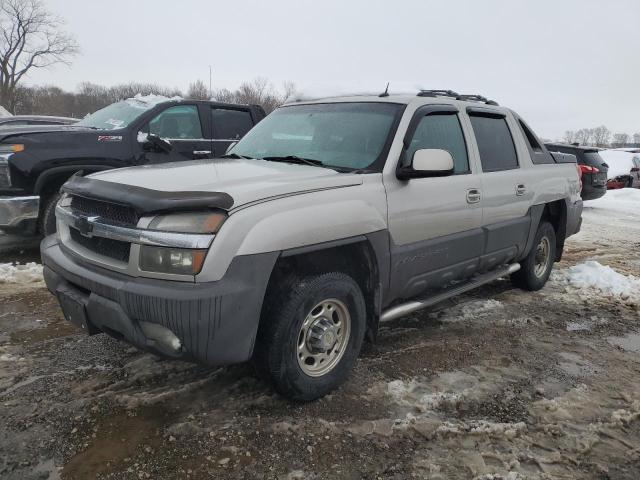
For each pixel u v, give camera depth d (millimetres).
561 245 5934
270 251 2707
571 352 4105
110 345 3820
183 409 3014
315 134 3982
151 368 3469
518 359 3916
